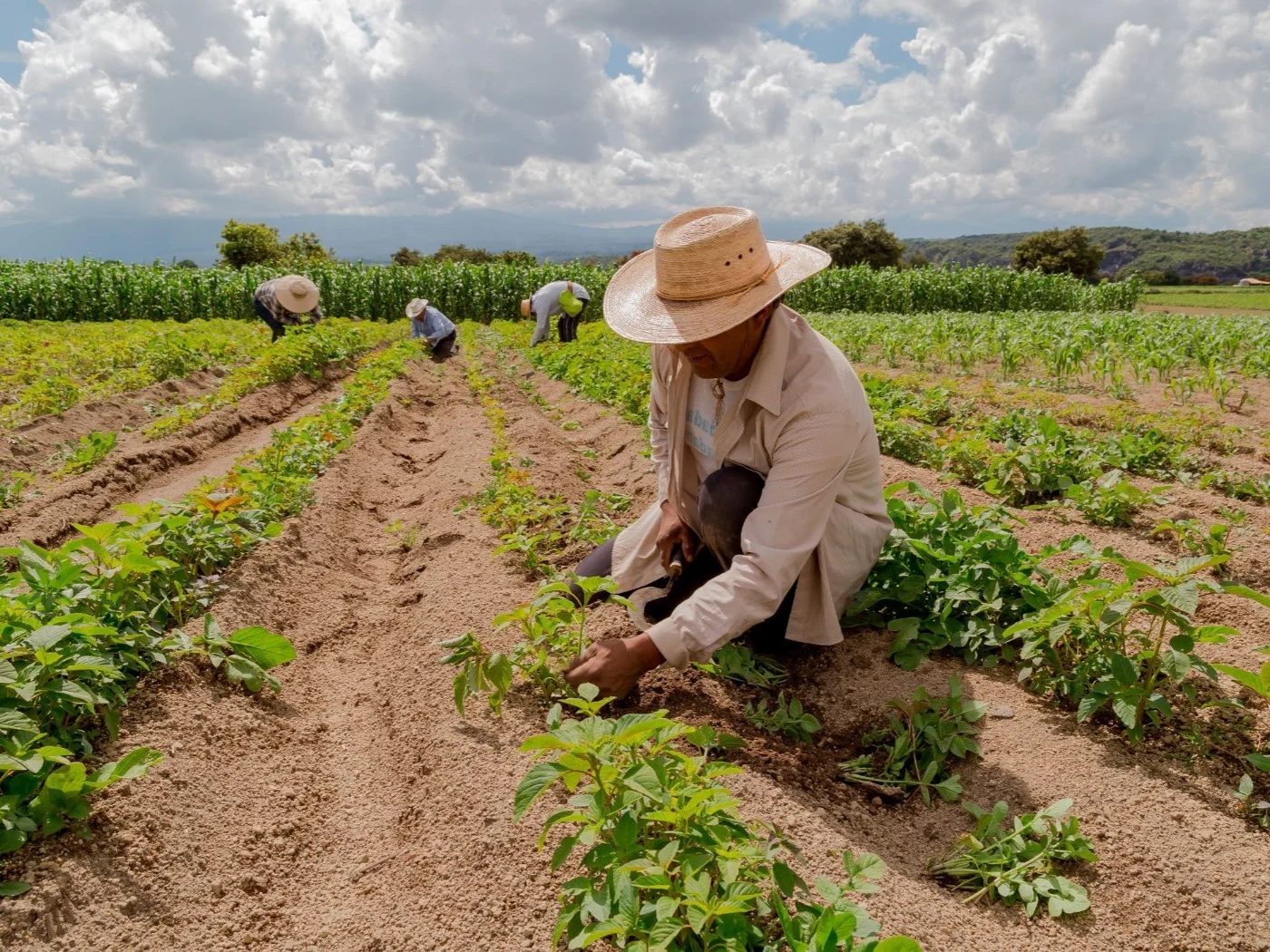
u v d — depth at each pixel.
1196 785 2.50
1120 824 2.34
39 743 2.40
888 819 2.56
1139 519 4.84
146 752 2.28
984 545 3.38
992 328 14.44
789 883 1.77
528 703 2.98
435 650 3.46
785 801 2.41
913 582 3.34
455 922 2.10
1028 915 2.12
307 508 5.14
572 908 1.84
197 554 3.75
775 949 1.79
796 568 2.67
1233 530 4.51
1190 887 2.13
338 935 2.13
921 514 3.88
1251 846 2.24
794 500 2.68
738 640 3.38
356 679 3.51
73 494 6.02
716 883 1.82
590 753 1.80
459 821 2.42
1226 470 5.96
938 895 2.17
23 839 2.08
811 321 18.45
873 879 2.03
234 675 2.98
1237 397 9.52
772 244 3.00
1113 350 11.16
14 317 21.62
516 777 2.54
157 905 2.12
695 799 1.74
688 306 2.54
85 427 8.32
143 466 6.87
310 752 2.93
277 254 56.03
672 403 3.22
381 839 2.50
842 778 2.73
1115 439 6.42
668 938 1.57
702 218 2.58
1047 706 2.93
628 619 3.54
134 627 3.08
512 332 19.72
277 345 11.95
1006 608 3.30
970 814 2.51
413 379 12.03
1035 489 5.27
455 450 7.58
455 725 2.88
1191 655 2.62
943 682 3.06
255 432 8.94
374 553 5.16
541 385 12.00
